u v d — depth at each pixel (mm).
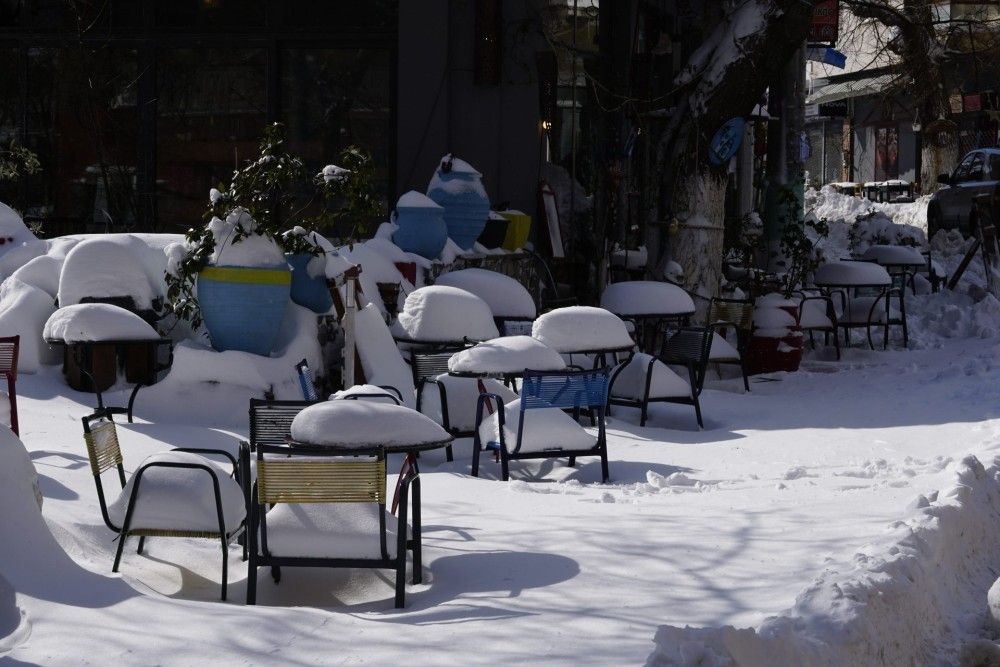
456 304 12750
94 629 5438
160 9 18562
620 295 15992
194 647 5230
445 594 6277
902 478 9383
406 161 17766
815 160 54656
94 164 18844
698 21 24031
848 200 42750
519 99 17656
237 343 12383
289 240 12820
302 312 13023
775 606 5773
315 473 6105
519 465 10453
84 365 11797
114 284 12734
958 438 11391
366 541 6152
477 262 16312
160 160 18719
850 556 6613
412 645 5250
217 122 18531
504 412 9984
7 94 18984
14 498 6137
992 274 22594
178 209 18734
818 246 30672
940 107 23344
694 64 18375
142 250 13352
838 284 19578
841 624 5363
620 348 12461
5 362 9633
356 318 12711
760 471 10031
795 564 6547
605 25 20359
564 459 10586
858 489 8953
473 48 17656
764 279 18594
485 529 7703
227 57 18453
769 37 17844
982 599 7012
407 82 17688
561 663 4953
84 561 6805
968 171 31625
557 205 18594
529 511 8289
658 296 15875
